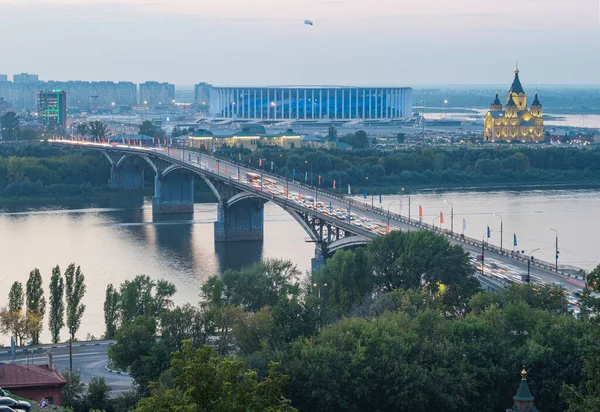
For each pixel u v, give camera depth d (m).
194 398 78.19
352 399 123.62
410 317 143.00
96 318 189.38
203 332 140.50
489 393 125.19
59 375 114.88
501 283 175.88
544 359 124.50
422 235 182.12
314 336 132.88
